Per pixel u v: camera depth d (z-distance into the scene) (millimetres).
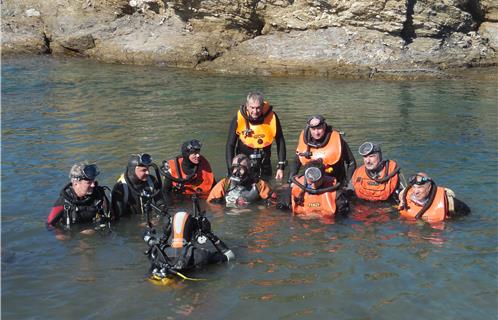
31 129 11742
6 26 23766
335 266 6008
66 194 6992
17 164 9406
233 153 9039
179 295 5426
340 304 5273
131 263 6098
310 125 8352
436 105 14531
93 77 18547
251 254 6281
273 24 21109
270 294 5438
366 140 11023
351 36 20031
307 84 17828
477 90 16656
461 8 21422
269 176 9203
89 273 5875
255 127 8969
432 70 19125
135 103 14523
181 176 8125
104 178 8656
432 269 5930
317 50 19922
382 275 5812
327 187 7508
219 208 7695
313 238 6719
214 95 15781
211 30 21812
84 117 12867
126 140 10898
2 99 14852
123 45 22188
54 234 6816
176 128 11867
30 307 5238
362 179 7887
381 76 18969
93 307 5234
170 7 22484
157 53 21531
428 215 7242
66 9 23984
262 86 17344
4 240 6637
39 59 22141
